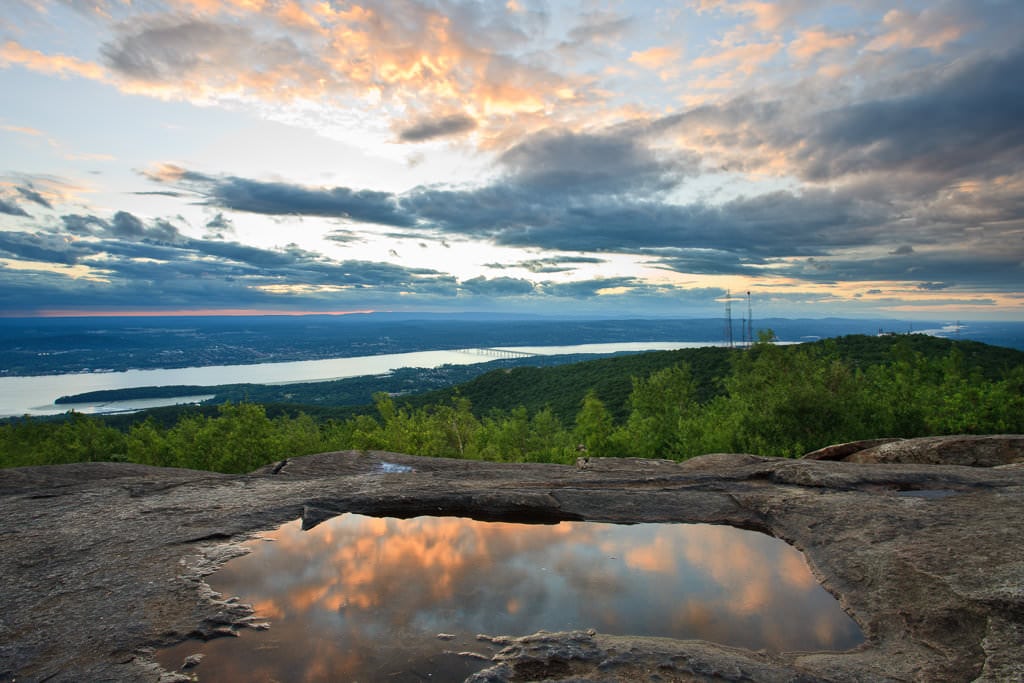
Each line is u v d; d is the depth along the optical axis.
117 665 3.69
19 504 7.21
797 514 6.48
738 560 5.65
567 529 6.67
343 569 5.36
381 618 4.36
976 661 3.57
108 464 9.45
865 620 4.31
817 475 7.55
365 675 3.56
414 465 9.45
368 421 30.83
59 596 4.70
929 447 9.16
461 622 4.31
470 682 3.46
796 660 3.74
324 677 3.53
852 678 3.47
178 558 5.52
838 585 4.90
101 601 4.61
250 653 3.83
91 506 7.12
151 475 8.94
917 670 3.55
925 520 5.73
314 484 8.11
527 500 7.22
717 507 7.10
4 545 5.82
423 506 7.35
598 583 5.10
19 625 4.23
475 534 6.48
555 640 3.95
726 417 24.00
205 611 4.42
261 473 8.98
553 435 35.66
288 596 4.73
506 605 4.62
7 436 33.66
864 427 19.72
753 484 7.82
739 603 4.71
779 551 5.89
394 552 5.85
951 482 7.02
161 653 3.84
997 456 8.63
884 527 5.72
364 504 7.29
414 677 3.53
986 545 4.94
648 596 4.84
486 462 9.78
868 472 7.53
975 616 3.99
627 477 8.42
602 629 4.26
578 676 3.52
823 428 19.72
